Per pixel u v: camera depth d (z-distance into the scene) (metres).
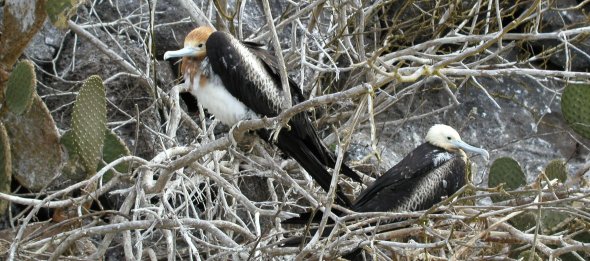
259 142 10.99
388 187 11.68
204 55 11.06
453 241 9.84
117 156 11.59
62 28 11.62
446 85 13.60
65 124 13.92
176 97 12.11
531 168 15.76
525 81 16.50
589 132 12.16
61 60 14.44
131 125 13.71
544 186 11.71
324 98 8.68
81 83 13.92
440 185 11.82
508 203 11.19
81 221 10.82
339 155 8.81
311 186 11.98
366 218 10.36
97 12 14.95
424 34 15.41
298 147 10.86
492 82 16.33
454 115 15.89
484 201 13.48
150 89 13.56
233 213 10.95
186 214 11.20
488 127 16.00
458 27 13.73
